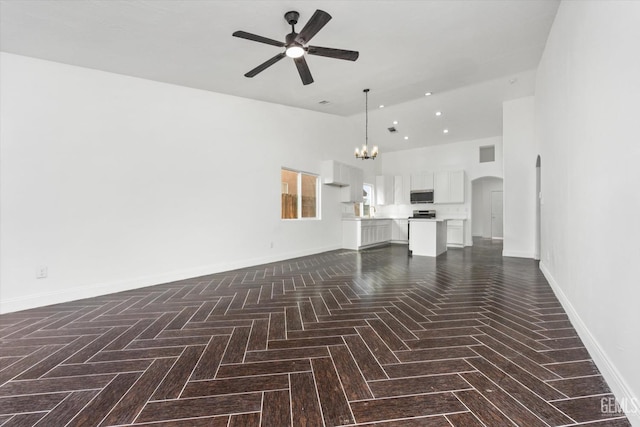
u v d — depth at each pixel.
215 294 3.16
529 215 5.52
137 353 1.83
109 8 2.46
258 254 4.97
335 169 6.38
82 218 3.16
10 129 2.78
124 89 3.51
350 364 1.68
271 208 5.22
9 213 2.76
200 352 1.84
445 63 3.87
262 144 5.07
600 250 1.65
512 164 5.62
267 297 3.03
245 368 1.65
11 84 2.80
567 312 2.45
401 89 4.77
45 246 2.93
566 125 2.52
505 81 4.57
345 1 2.59
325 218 6.54
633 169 1.25
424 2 2.65
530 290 3.26
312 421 1.22
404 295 3.08
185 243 4.00
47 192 2.96
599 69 1.68
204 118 4.26
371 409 1.29
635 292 1.22
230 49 3.21
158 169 3.77
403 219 8.62
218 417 1.25
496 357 1.75
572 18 2.30
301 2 2.55
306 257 5.78
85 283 3.15
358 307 2.69
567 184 2.49
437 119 6.40
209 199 4.29
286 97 4.96
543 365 1.66
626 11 1.33
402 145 8.48
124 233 3.46
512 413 1.26
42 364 1.71
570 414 1.25
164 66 3.45
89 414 1.28
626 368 1.29
